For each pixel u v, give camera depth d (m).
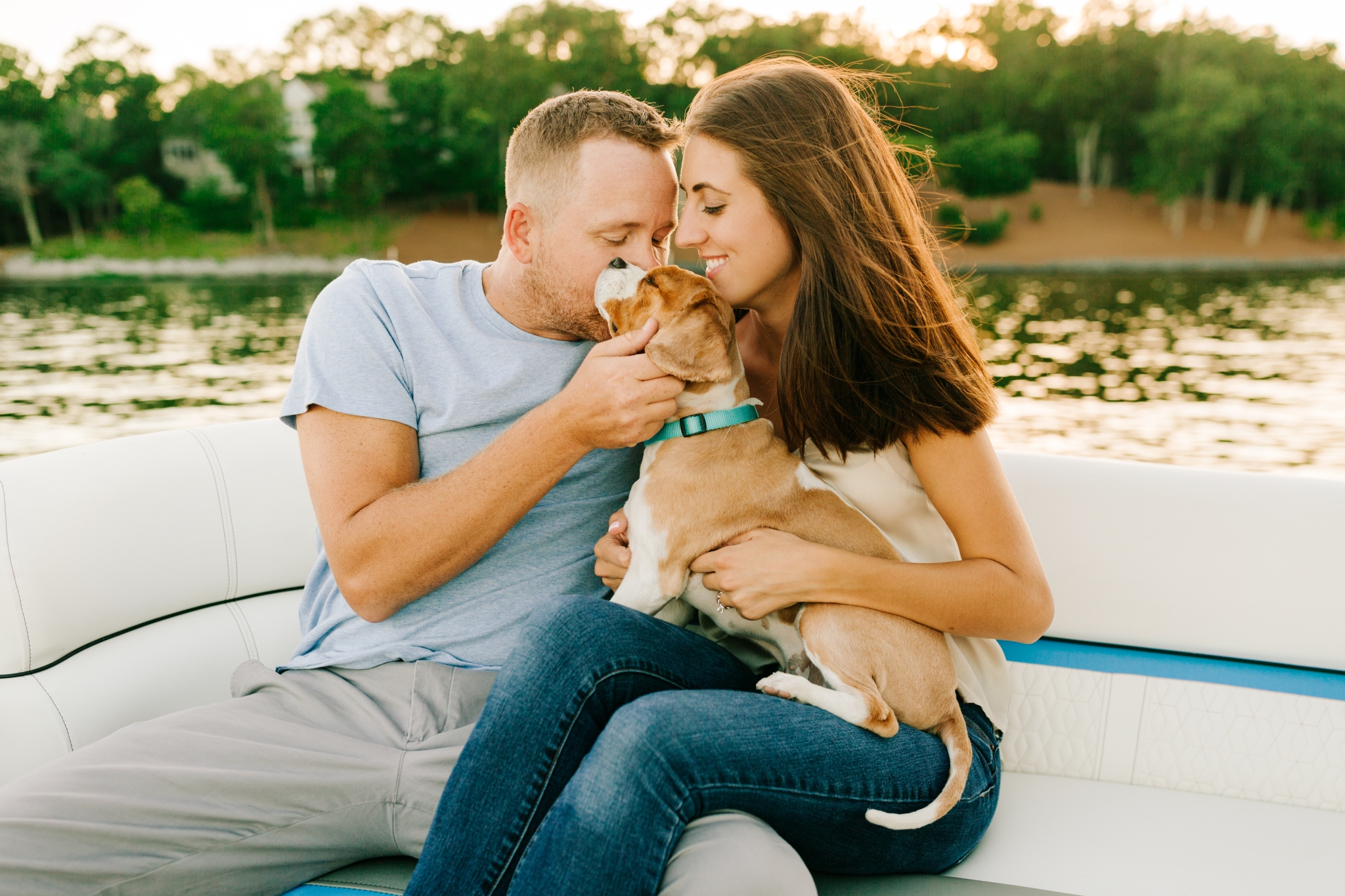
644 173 1.86
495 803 1.38
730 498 1.83
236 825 1.51
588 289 1.87
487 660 1.76
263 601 2.26
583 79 52.19
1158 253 46.59
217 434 2.27
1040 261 44.94
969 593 1.62
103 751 1.51
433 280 1.94
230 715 1.63
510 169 1.91
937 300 1.81
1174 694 2.01
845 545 1.78
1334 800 1.94
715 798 1.36
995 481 1.72
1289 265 44.66
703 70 52.50
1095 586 2.14
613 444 1.68
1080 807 1.90
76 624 1.90
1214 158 49.69
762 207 1.79
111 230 47.59
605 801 1.29
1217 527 2.10
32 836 1.38
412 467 1.80
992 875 1.63
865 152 1.80
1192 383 15.71
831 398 1.73
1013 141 51.41
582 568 1.90
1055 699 2.06
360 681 1.72
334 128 50.56
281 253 47.12
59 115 46.94
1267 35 51.84
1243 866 1.69
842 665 1.65
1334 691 1.97
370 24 55.56
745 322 2.20
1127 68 52.16
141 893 1.45
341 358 1.76
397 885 1.60
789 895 1.28
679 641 1.60
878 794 1.48
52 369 17.59
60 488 1.95
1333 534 2.05
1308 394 14.67
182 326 25.12
